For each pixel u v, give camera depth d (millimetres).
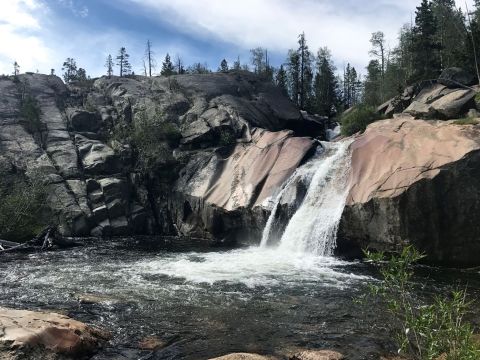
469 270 19234
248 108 44875
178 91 48438
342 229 22328
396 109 41656
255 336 11602
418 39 51531
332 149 29297
